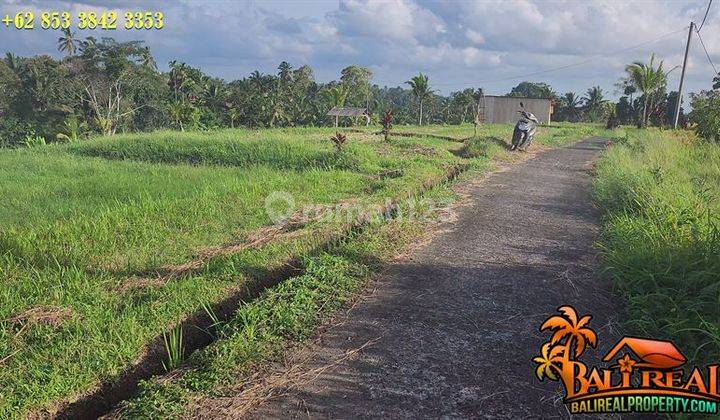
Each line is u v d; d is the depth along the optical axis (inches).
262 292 198.2
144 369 150.4
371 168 463.2
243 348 147.6
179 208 298.0
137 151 570.9
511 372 140.7
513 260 225.0
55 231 249.0
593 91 2367.1
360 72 2469.2
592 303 182.7
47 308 168.6
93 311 167.8
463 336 159.2
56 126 1549.0
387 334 159.8
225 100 1937.7
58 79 1614.2
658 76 1306.6
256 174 426.6
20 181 396.5
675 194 299.6
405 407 126.0
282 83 2150.6
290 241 243.6
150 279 198.1
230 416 122.0
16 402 126.7
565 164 543.5
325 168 474.9
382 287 194.9
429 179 418.6
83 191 352.5
